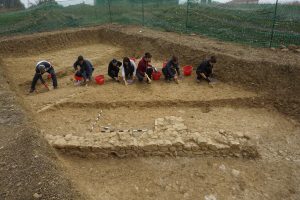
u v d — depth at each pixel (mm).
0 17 18594
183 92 8898
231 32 13219
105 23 17422
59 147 6223
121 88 9242
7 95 6910
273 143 6754
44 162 4609
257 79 8883
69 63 11953
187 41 12070
